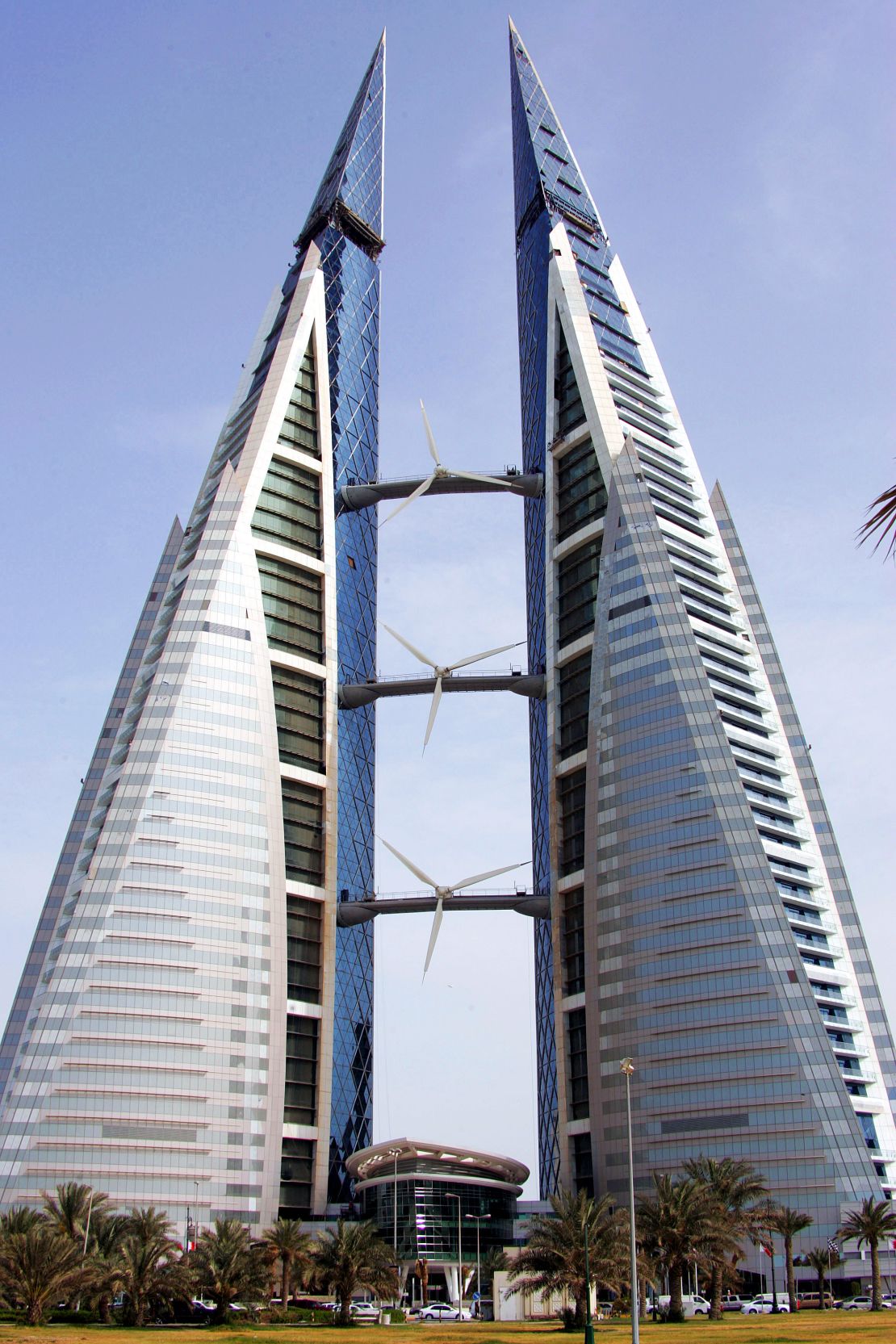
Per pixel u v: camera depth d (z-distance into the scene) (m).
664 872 153.50
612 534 176.50
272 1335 80.94
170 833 159.50
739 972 144.12
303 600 189.12
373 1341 75.19
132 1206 141.12
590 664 181.88
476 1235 148.38
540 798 199.75
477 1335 81.19
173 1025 150.88
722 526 190.12
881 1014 149.25
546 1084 185.25
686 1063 144.00
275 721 175.62
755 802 157.00
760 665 173.50
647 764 159.88
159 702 166.25
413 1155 149.75
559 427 198.75
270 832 166.50
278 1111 154.38
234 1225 99.31
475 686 194.88
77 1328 84.25
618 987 152.88
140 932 153.62
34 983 166.12
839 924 155.12
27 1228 101.00
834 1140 133.12
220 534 180.88
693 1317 102.12
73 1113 143.75
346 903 186.25
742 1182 115.56
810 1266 129.00
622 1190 144.88
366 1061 194.12
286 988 161.00
